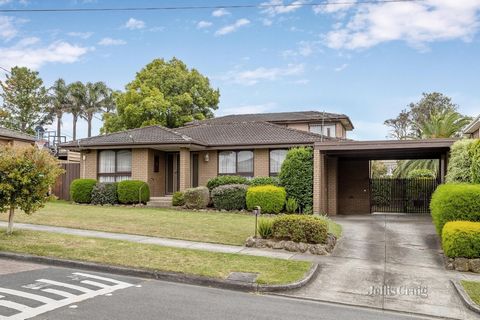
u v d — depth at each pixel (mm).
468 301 7410
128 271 8812
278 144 20516
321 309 6973
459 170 14117
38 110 45500
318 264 9891
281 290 7992
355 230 14906
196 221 15352
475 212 10750
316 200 18109
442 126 28141
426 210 21500
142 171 21750
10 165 11281
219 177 20594
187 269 8844
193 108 39375
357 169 22109
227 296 7523
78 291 7211
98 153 22672
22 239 11164
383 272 9391
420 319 6809
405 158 22000
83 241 11211
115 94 41094
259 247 11461
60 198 24156
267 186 18484
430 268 9828
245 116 32844
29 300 6535
